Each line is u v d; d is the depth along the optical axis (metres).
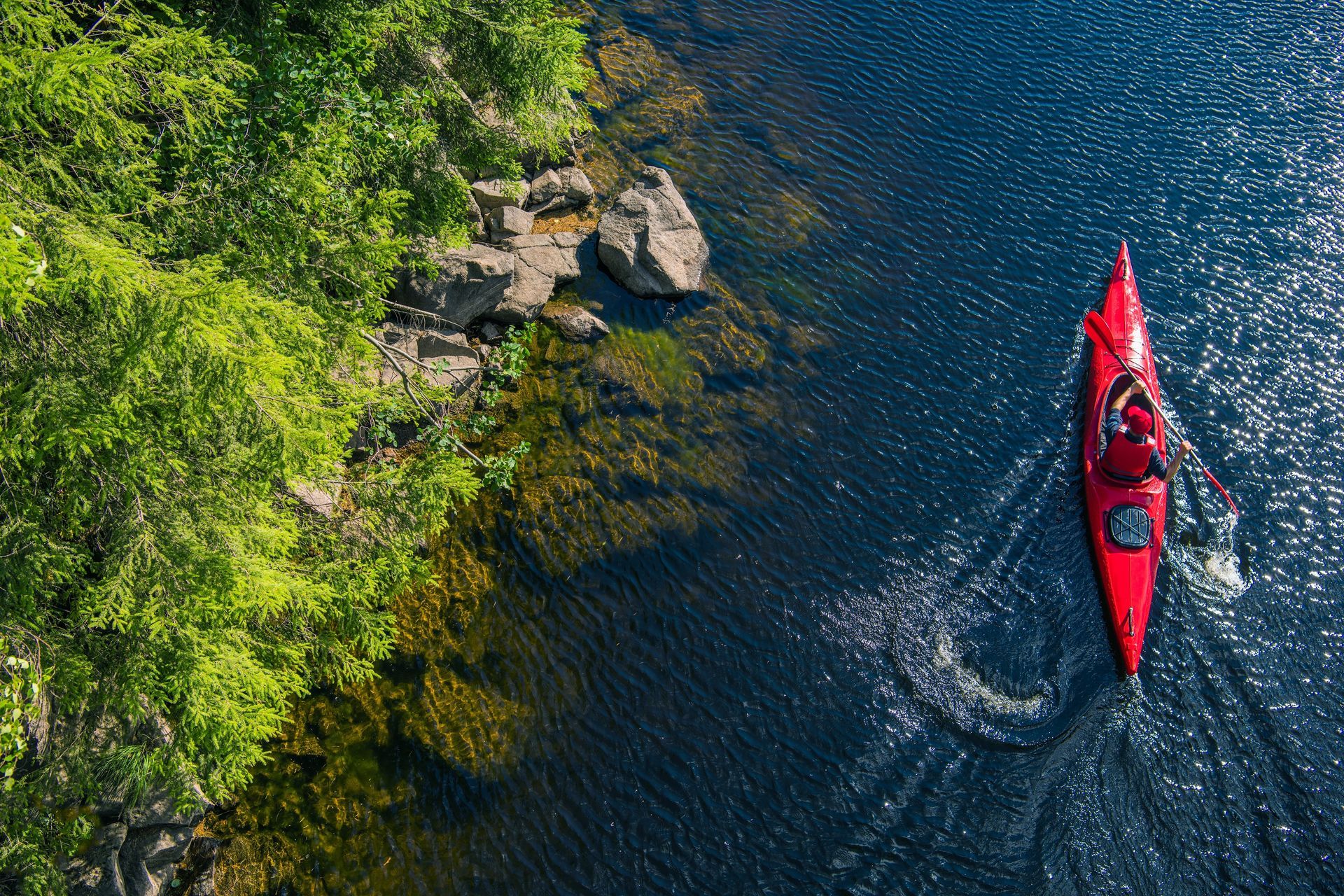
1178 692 10.77
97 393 6.31
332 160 8.64
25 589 6.52
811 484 12.17
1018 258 15.03
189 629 6.95
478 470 11.57
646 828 9.42
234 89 8.27
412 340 12.16
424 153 10.64
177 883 8.65
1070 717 10.53
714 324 13.59
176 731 7.55
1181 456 11.80
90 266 5.67
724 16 18.19
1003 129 17.02
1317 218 15.94
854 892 9.15
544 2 11.67
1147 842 9.63
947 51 18.39
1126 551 11.63
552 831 9.34
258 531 7.28
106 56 5.73
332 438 7.70
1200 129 17.39
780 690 10.48
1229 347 14.07
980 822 9.70
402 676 10.09
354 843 9.08
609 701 10.21
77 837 7.85
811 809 9.67
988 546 11.88
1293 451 12.96
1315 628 11.35
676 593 11.07
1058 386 13.55
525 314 12.93
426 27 10.84
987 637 11.12
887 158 16.19
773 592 11.22
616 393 12.62
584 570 11.09
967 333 14.00
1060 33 19.22
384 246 8.35
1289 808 9.91
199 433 7.18
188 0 9.05
